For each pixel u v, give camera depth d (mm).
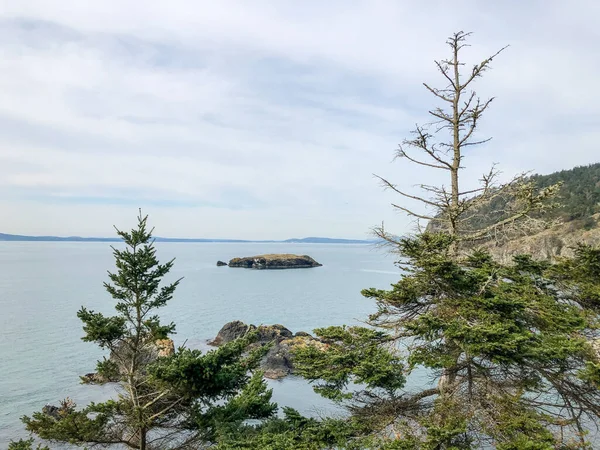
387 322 11430
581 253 12961
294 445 8914
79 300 66688
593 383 8898
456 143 13281
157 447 13008
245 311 58969
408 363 9578
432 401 10594
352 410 10477
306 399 26406
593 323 11078
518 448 7559
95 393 27438
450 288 10672
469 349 8609
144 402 11633
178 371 10188
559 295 12562
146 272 11789
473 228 13148
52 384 28797
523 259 12742
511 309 9883
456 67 13227
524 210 11023
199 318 53219
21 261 183750
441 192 12594
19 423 22797
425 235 10797
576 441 9180
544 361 8969
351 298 73062
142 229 11453
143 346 12266
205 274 123562
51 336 42031
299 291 83062
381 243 12703
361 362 9602
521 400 9727
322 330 11273
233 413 11406
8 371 31250
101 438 11391
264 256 158875
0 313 54688
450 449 7707
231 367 11312
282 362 32375
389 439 8742
